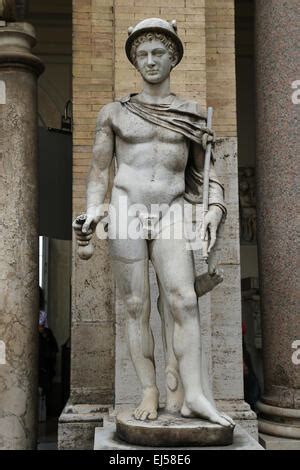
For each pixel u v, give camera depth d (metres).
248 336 10.36
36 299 6.08
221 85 6.70
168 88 4.41
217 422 3.91
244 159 11.85
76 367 6.27
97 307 6.36
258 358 10.27
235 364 6.12
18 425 5.75
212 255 4.10
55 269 12.85
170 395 4.26
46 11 12.01
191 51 6.33
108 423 5.36
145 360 4.21
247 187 11.30
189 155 4.45
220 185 4.30
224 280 6.21
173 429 3.84
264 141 6.19
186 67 6.31
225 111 6.65
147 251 4.23
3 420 5.73
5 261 5.92
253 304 10.32
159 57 4.28
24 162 6.13
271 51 6.19
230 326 6.17
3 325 5.84
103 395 6.22
